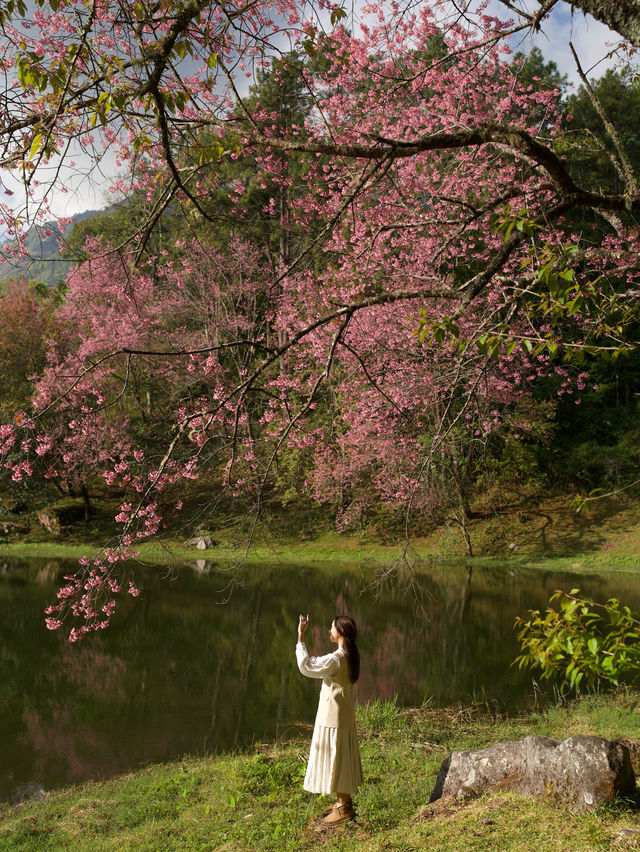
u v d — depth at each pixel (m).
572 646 3.20
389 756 7.23
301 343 13.36
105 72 3.61
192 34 4.09
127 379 4.22
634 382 33.28
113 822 6.15
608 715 8.67
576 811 4.33
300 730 9.11
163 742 8.76
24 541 30.02
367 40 9.20
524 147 3.62
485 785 4.99
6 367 32.25
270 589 20.72
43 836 5.96
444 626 15.70
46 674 12.09
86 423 6.83
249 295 25.09
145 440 24.56
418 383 10.02
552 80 21.48
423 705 9.57
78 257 4.69
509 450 26.41
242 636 15.05
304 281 13.54
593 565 23.56
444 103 9.80
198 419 4.63
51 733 9.12
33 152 3.61
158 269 25.00
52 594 19.89
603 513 27.53
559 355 17.06
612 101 25.55
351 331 11.99
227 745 8.56
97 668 12.49
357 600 19.08
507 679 11.33
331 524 29.19
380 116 9.60
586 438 31.66
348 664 5.09
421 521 27.45
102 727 9.34
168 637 14.95
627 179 4.83
